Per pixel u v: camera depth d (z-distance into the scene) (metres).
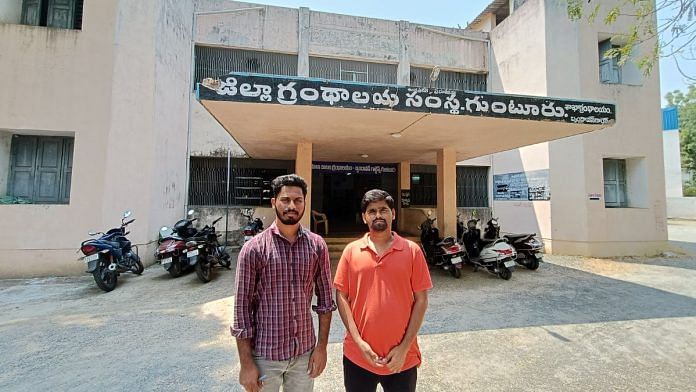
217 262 6.39
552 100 5.20
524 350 3.26
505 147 7.51
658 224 8.79
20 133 6.52
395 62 11.15
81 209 6.32
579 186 8.62
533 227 9.63
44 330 3.71
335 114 4.93
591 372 2.85
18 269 6.04
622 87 8.87
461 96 4.89
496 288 5.62
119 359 3.05
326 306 1.93
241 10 10.16
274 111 4.77
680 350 3.27
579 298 5.02
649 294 5.22
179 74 8.91
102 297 5.01
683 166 23.88
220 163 10.18
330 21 10.75
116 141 6.67
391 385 1.83
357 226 11.26
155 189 7.56
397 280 1.89
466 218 11.47
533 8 9.88
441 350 3.25
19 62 6.32
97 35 6.62
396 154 8.93
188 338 3.53
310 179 7.16
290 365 1.79
